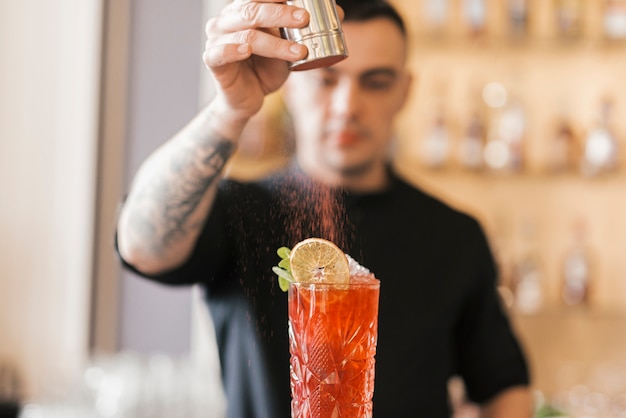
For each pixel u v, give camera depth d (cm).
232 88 158
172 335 411
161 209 180
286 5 136
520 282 404
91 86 403
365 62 228
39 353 403
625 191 414
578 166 405
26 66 402
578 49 411
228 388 197
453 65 414
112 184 410
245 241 187
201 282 196
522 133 404
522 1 403
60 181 404
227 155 173
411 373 217
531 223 412
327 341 121
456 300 229
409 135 413
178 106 410
